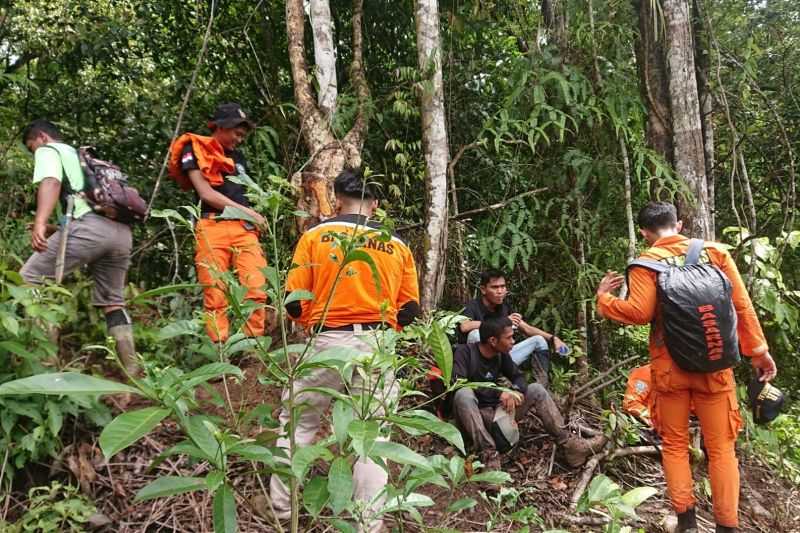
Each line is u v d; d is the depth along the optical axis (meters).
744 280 3.95
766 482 3.67
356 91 4.41
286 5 4.28
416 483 1.56
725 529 2.76
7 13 4.89
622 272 4.29
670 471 2.83
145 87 5.55
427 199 4.11
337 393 1.45
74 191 2.82
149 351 3.25
